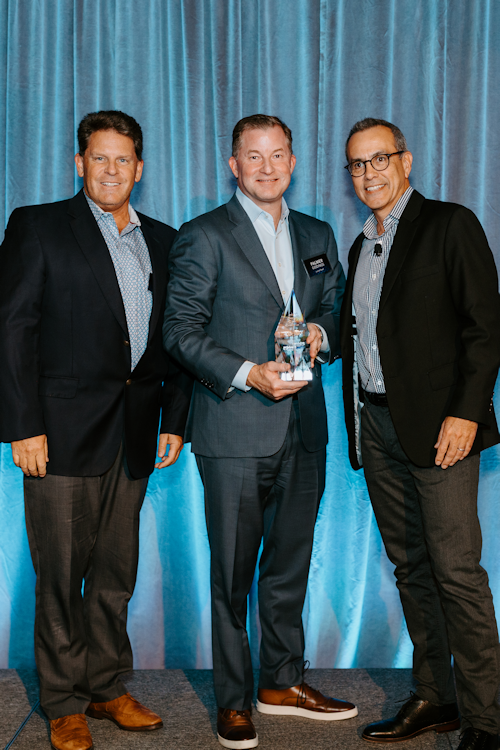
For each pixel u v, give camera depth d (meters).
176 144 2.62
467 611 1.91
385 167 1.99
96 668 2.18
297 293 2.11
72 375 2.01
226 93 2.59
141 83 2.58
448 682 2.10
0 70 2.54
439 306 1.94
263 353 2.04
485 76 2.57
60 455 1.99
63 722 2.02
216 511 2.08
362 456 2.20
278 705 2.22
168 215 2.62
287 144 2.05
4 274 1.97
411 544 2.16
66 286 1.99
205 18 2.58
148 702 2.31
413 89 2.56
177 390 2.26
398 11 2.55
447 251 1.92
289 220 2.20
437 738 2.06
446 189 2.60
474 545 1.93
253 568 2.13
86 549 2.08
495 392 2.60
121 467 2.14
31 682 2.45
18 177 2.60
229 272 2.04
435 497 1.94
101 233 2.05
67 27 2.57
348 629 2.70
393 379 1.97
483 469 2.65
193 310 2.04
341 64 2.58
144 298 2.11
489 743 1.88
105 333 2.03
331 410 2.68
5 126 2.57
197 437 2.11
